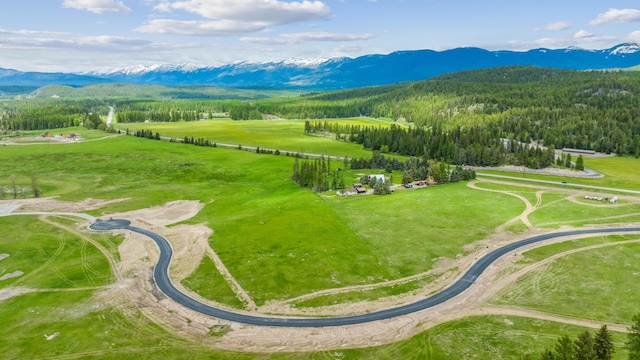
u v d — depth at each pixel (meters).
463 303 81.75
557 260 98.88
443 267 97.62
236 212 145.62
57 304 84.56
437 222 127.69
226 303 84.00
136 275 97.31
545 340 68.75
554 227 121.25
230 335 73.31
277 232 120.94
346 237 116.25
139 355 67.69
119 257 108.06
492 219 129.62
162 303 84.56
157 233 125.88
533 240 111.75
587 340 49.75
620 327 71.75
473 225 124.56
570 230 118.50
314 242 112.75
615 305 78.81
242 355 67.62
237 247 111.44
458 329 72.75
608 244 107.69
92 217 143.12
